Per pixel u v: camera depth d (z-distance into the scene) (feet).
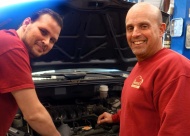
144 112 4.33
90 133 5.78
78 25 6.47
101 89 6.82
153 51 4.58
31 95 4.03
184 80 3.88
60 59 7.25
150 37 4.46
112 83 6.99
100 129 5.94
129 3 6.11
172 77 3.95
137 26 4.51
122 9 6.23
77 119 6.13
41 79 6.49
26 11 5.55
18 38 4.27
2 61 3.97
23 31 4.46
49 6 5.56
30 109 4.02
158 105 4.12
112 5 5.97
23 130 5.65
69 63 7.38
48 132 4.24
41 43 4.38
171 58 4.17
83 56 7.38
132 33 4.62
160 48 4.67
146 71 4.48
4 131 4.57
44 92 6.43
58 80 6.40
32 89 4.07
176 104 3.81
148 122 4.27
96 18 6.42
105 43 7.26
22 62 4.04
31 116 4.04
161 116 4.02
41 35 4.34
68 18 6.11
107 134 5.84
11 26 5.81
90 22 6.48
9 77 3.95
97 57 7.61
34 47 4.41
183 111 3.81
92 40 7.03
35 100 4.08
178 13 10.73
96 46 7.26
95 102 7.07
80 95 6.90
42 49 4.46
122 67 7.76
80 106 6.61
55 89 6.53
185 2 10.37
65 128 5.50
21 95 3.97
